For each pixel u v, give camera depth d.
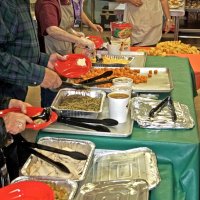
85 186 1.25
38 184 1.16
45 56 2.16
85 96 1.90
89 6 5.91
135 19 3.68
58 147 1.51
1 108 1.59
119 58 2.65
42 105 2.14
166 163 1.52
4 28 1.70
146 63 2.70
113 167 1.43
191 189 1.49
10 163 1.51
